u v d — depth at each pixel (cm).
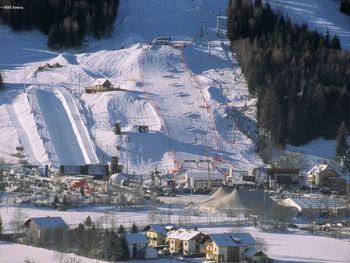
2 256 19938
